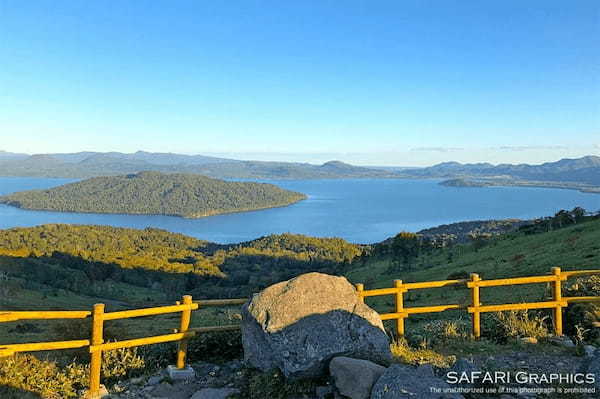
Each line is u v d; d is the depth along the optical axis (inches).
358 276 3356.3
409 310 350.6
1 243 6304.1
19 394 262.8
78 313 269.6
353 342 276.1
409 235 3053.6
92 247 6663.4
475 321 366.6
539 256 1663.4
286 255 6382.9
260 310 286.2
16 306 2723.9
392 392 221.6
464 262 2358.5
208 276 5113.2
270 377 267.3
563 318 398.3
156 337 294.0
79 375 292.5
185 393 280.7
